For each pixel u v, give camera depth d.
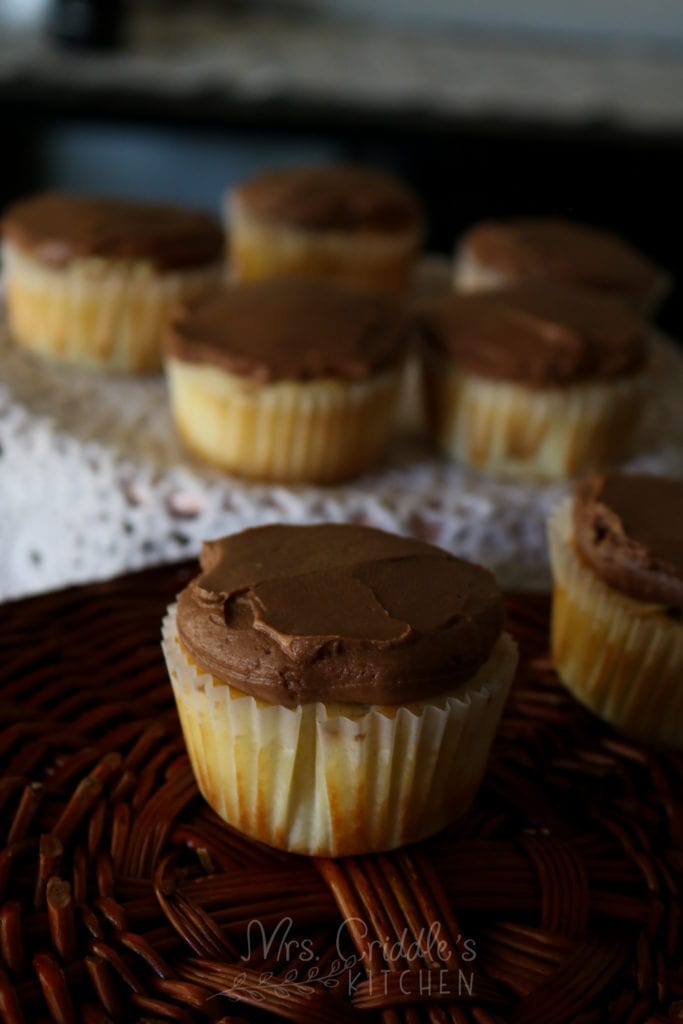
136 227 0.52
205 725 0.33
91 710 0.36
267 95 0.77
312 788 0.33
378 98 0.79
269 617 0.33
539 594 0.41
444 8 0.99
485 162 0.81
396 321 0.48
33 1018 0.30
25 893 0.32
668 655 0.36
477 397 0.48
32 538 0.47
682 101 0.88
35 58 0.78
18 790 0.34
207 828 0.34
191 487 0.45
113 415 0.50
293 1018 0.30
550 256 0.56
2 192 0.79
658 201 0.84
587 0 0.98
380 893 0.33
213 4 0.99
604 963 0.32
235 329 0.47
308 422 0.46
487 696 0.33
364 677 0.32
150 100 0.76
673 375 0.56
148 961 0.31
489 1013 0.31
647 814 0.35
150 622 0.38
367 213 0.58
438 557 0.35
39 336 0.52
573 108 0.82
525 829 0.35
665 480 0.39
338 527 0.36
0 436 0.47
